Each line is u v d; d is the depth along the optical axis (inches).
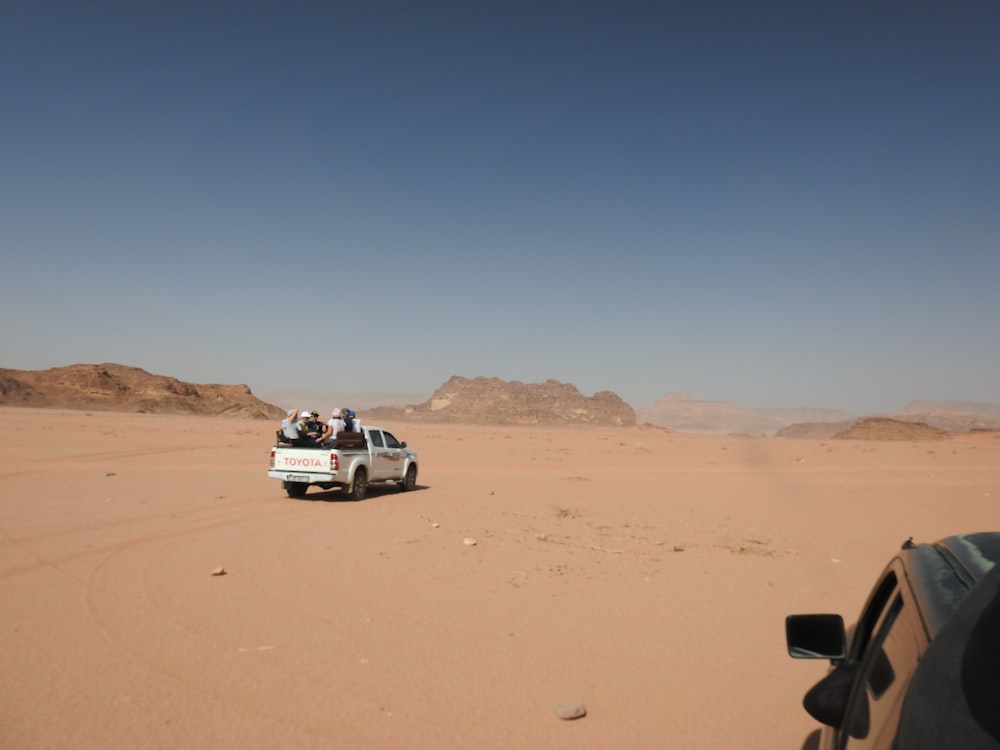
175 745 208.4
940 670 73.0
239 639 303.4
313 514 658.8
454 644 303.7
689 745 215.9
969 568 98.3
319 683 257.8
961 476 1285.7
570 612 355.3
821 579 437.4
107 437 1893.5
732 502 834.2
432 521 628.7
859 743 93.4
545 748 213.0
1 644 291.3
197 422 4397.1
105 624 319.9
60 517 598.9
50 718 224.4
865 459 1777.8
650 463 1544.0
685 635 321.7
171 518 610.9
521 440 2942.9
